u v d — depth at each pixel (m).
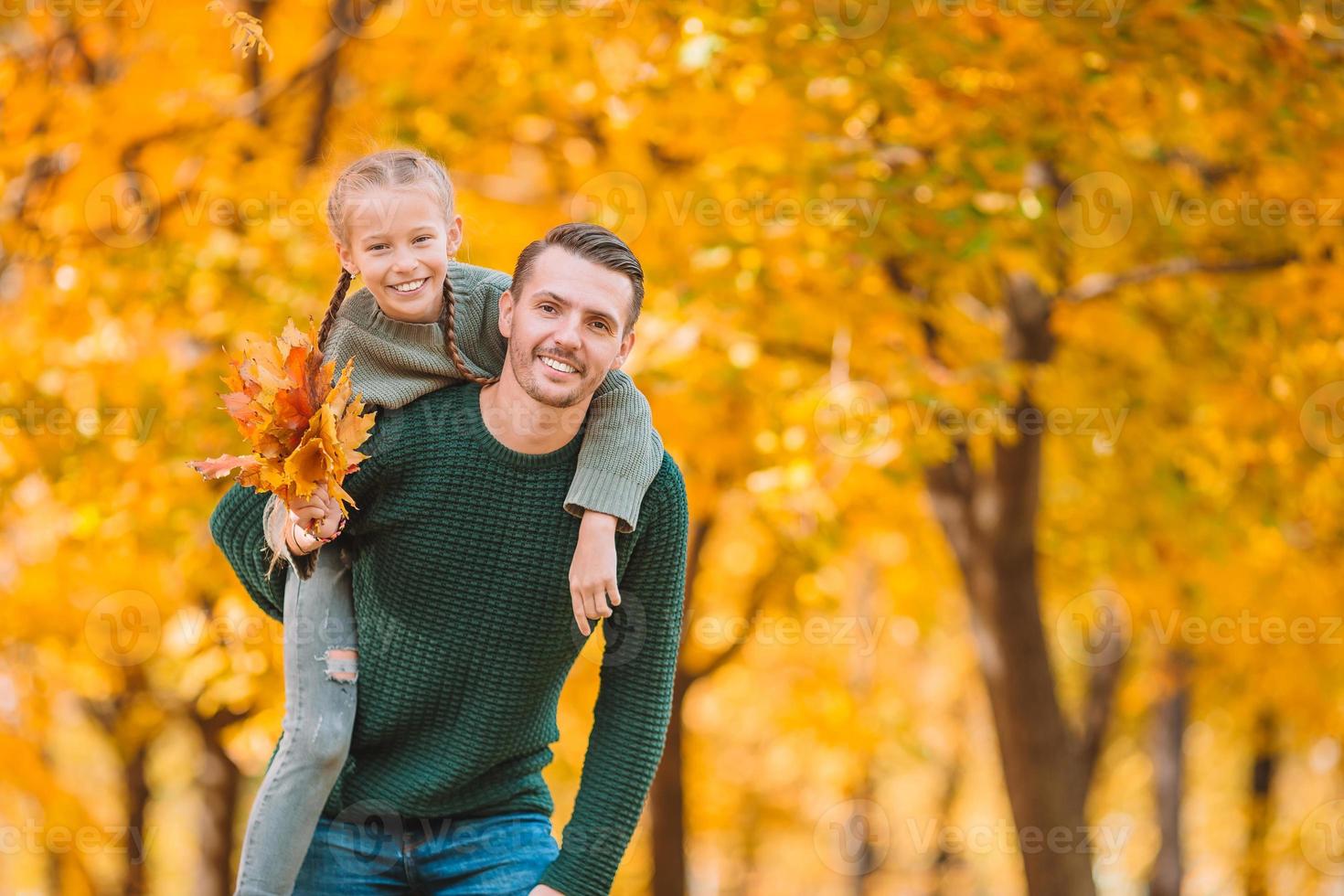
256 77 12.27
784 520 11.07
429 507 4.25
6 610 11.69
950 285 11.95
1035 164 12.15
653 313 11.04
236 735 14.46
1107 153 11.33
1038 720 13.53
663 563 4.45
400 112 11.48
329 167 4.62
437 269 4.25
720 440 11.92
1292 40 10.24
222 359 11.10
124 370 11.21
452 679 4.36
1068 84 10.63
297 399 3.93
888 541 17.33
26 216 11.09
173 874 28.77
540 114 11.91
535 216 12.28
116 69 11.90
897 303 11.39
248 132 11.55
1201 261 12.62
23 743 12.48
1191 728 26.67
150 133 11.42
